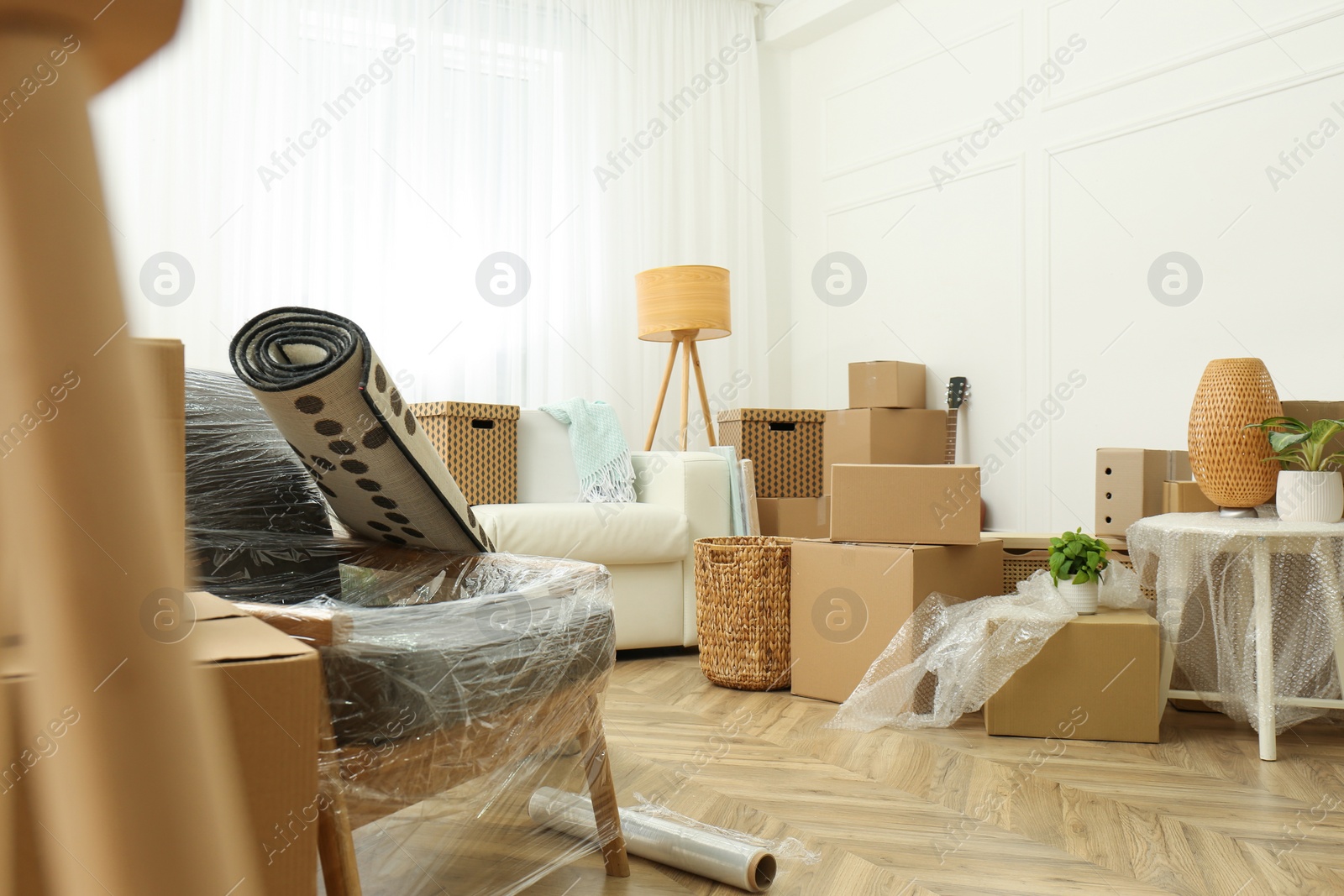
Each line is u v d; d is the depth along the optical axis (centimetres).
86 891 15
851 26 416
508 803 106
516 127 372
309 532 145
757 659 236
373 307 342
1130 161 311
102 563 15
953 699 202
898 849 136
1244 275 282
